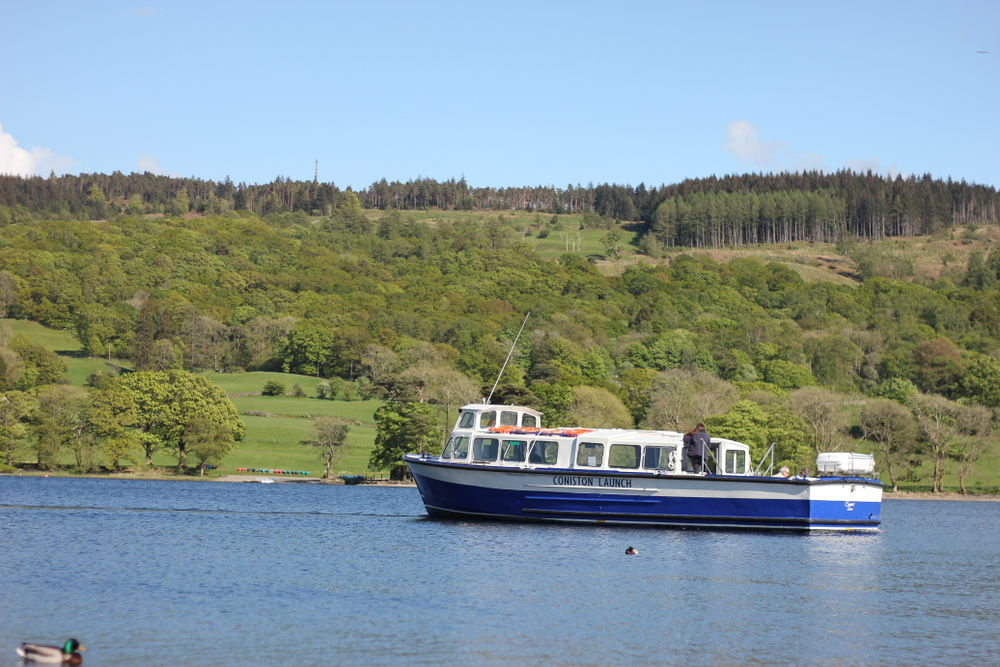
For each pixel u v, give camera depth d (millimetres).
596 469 51062
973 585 40500
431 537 48938
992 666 26266
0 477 101688
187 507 68812
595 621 30156
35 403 112438
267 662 24516
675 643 27734
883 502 104688
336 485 106000
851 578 40875
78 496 77688
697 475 50188
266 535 50344
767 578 39625
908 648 28125
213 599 32188
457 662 24859
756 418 113500
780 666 25719
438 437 113062
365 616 29938
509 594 34125
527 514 52281
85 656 24812
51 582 34844
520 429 54000
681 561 43000
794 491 50125
